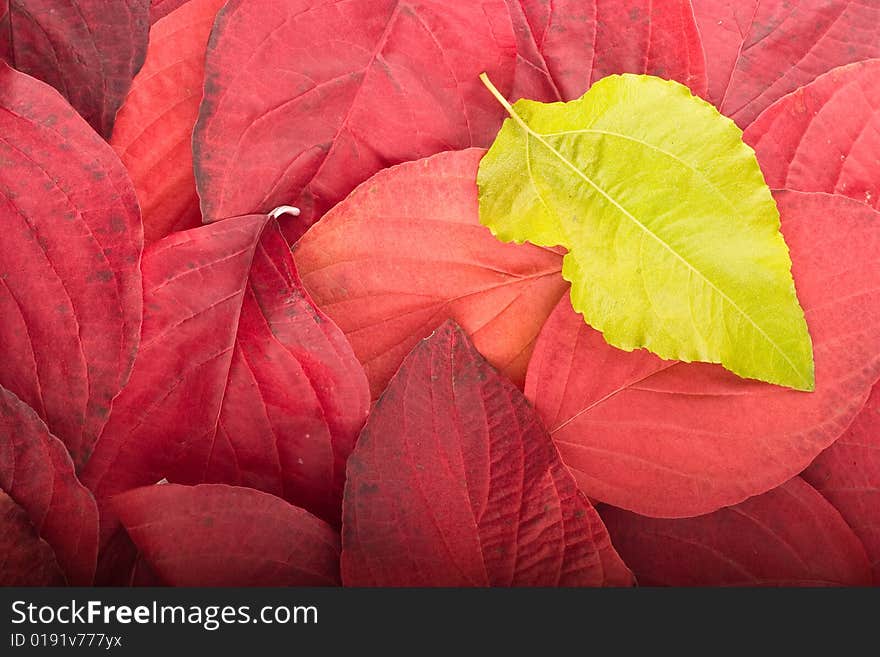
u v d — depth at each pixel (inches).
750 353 11.8
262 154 12.3
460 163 12.2
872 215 12.1
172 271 12.2
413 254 12.3
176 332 12.2
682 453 12.2
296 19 12.2
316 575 11.9
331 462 12.3
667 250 12.0
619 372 12.2
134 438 12.2
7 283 12.1
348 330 12.3
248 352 12.2
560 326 12.2
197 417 12.2
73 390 12.1
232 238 12.2
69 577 11.8
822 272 12.1
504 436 11.8
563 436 12.2
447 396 11.8
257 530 11.9
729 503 12.1
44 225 12.1
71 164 12.1
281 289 12.2
